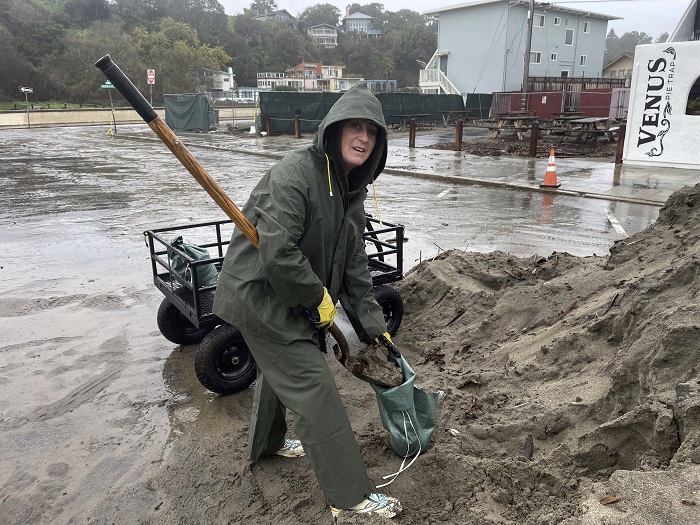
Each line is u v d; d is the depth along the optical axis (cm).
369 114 244
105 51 6469
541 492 262
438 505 279
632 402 285
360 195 274
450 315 516
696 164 1477
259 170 1739
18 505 308
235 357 425
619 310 363
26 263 757
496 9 4138
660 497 192
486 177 1459
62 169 1789
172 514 297
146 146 2638
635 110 1548
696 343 266
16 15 6322
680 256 389
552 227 935
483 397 361
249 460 337
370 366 289
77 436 374
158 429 382
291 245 236
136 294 636
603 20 4775
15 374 457
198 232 932
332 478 256
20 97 5997
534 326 441
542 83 3734
